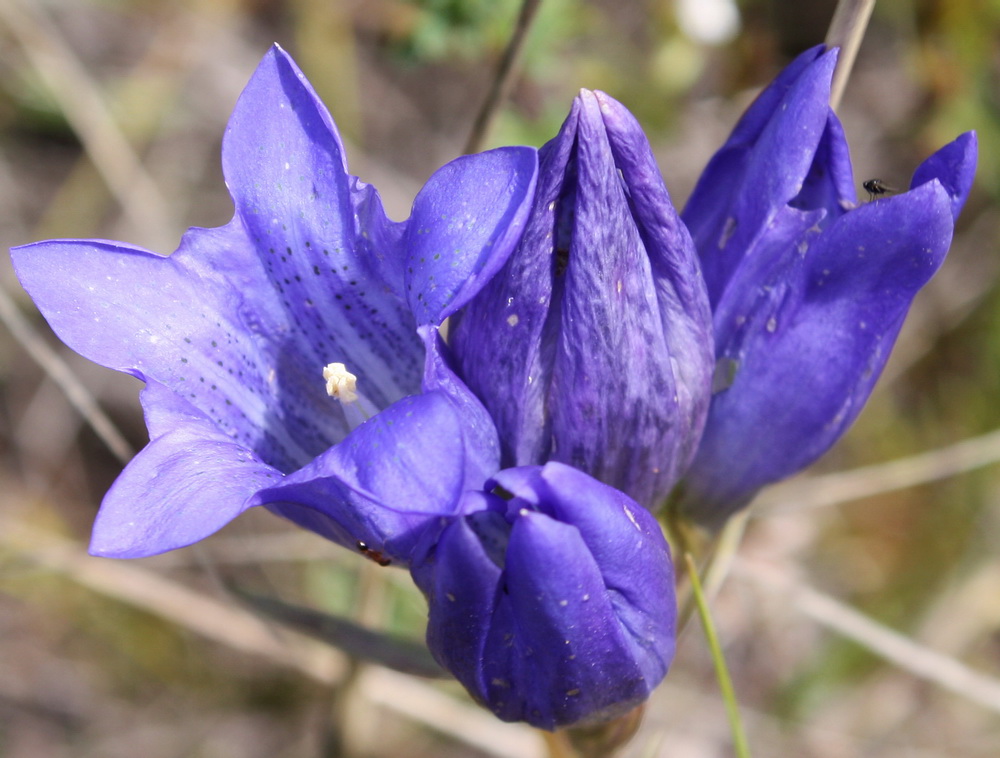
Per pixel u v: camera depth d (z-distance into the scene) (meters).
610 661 0.11
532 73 0.17
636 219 0.11
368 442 0.10
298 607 0.13
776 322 0.12
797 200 0.12
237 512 0.10
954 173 0.11
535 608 0.10
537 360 0.11
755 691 0.19
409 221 0.11
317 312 0.12
